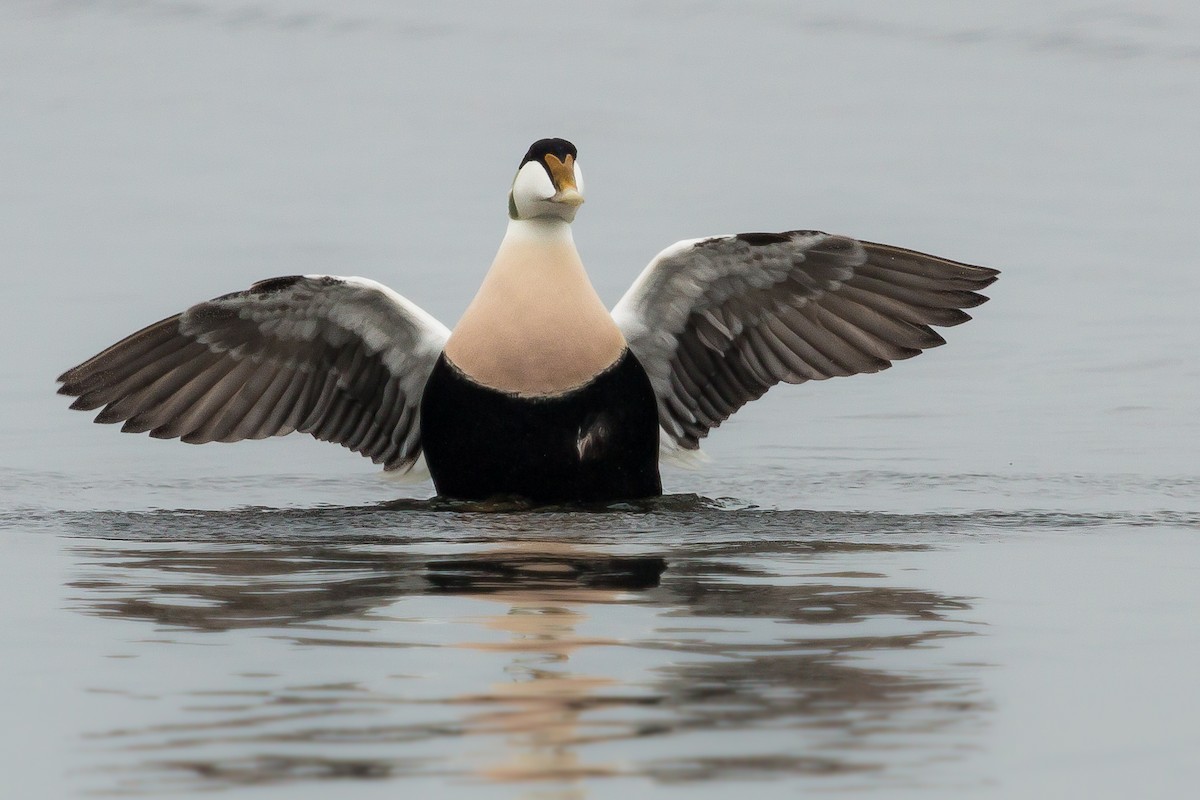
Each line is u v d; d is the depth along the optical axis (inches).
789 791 252.7
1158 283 868.0
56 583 381.1
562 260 518.6
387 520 477.7
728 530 457.4
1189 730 279.7
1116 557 414.6
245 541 438.9
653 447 527.8
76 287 851.4
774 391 693.3
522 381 511.8
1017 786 256.5
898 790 254.4
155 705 287.9
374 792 251.0
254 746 268.7
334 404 548.1
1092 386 684.7
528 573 392.8
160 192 1103.0
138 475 561.6
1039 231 992.2
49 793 252.1
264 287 514.6
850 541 439.5
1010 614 351.9
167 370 529.3
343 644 323.9
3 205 1060.5
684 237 965.2
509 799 248.7
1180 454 577.3
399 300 525.7
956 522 469.1
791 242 518.0
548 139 520.7
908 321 535.2
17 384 684.7
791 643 326.3
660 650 319.6
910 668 310.3
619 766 260.8
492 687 295.7
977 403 664.4
